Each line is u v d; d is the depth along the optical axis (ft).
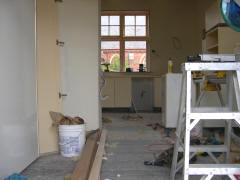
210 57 8.81
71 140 12.77
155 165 11.58
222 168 7.54
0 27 8.87
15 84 9.96
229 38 19.95
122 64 34.32
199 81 13.62
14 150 9.87
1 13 8.96
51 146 13.17
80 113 16.48
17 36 10.13
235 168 7.54
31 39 11.48
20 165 10.37
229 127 9.72
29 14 11.28
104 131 17.03
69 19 16.10
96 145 13.66
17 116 10.11
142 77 32.22
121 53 34.32
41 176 10.25
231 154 10.36
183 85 8.89
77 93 16.43
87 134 15.43
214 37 22.86
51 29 13.01
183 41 33.83
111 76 31.81
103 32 34.30
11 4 9.66
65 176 10.03
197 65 7.90
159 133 18.61
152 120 24.97
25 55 10.88
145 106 32.48
